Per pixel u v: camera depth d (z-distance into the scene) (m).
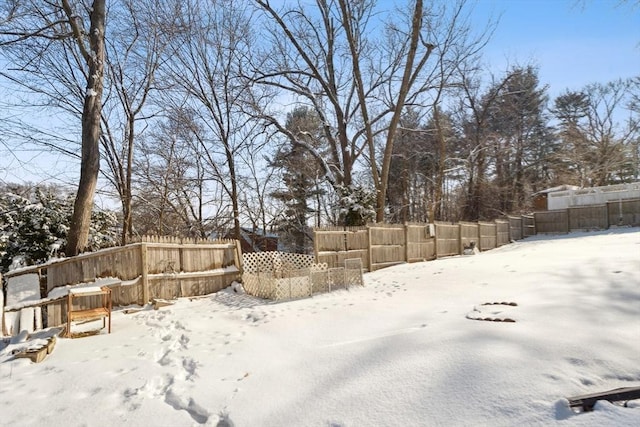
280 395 3.69
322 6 22.41
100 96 10.44
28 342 6.01
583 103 41.88
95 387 4.25
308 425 3.12
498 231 21.94
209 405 3.64
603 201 25.55
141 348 5.67
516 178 38.69
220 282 10.34
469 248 18.38
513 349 3.84
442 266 12.12
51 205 11.22
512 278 8.19
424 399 3.20
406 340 4.53
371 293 8.86
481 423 2.81
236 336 5.94
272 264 11.34
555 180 41.50
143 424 3.40
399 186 35.94
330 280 9.67
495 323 4.77
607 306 5.14
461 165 31.89
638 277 6.44
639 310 4.91
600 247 12.80
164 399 3.91
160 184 20.48
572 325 4.46
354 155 22.72
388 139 18.88
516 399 2.99
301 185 28.02
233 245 10.77
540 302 5.70
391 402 3.25
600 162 36.94
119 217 17.72
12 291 7.96
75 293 6.49
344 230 12.84
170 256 9.41
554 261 9.86
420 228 15.94
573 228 25.17
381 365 3.95
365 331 5.41
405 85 18.33
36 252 10.59
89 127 10.09
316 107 22.20
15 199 10.97
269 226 26.30
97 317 6.73
